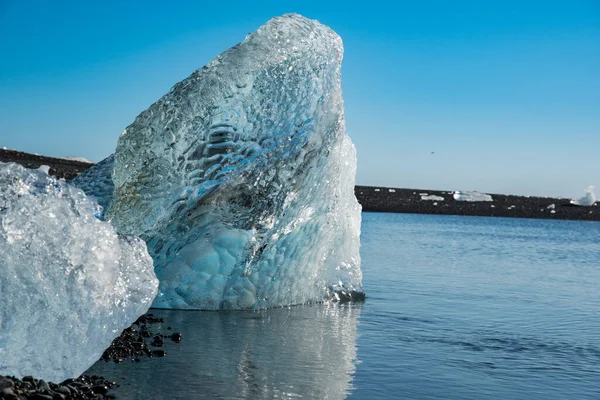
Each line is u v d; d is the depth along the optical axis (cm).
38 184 408
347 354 503
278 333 570
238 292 676
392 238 2014
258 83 661
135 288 427
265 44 676
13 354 371
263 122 664
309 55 683
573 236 2798
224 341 530
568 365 498
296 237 694
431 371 464
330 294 761
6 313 372
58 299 388
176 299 666
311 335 567
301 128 678
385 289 876
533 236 2661
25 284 379
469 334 600
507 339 584
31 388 347
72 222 404
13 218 384
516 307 767
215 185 654
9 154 2794
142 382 406
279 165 670
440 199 5850
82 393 369
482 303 787
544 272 1209
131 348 485
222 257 667
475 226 3359
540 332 621
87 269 402
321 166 694
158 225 657
